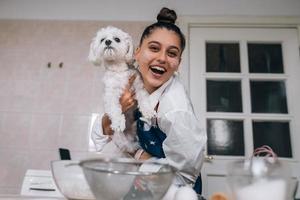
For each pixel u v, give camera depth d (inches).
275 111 79.7
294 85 80.4
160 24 41.8
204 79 81.7
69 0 89.0
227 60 83.8
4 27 87.3
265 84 82.1
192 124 37.6
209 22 84.4
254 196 18.5
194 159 36.9
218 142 78.0
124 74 48.8
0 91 81.8
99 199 21.2
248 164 19.8
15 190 74.2
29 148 77.3
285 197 18.9
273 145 77.6
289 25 84.3
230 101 81.1
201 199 28.9
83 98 80.3
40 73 82.9
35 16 88.2
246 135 77.4
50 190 48.4
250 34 84.7
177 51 41.0
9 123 79.3
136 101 46.6
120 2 87.8
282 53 83.7
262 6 85.7
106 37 49.5
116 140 48.9
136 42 82.7
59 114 79.4
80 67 82.9
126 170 22.0
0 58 84.5
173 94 40.0
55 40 85.6
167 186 21.7
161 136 41.2
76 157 75.4
